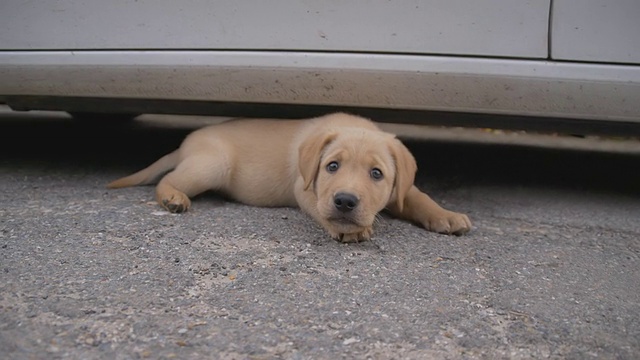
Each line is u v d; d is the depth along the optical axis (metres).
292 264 1.26
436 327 1.12
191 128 2.30
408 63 1.47
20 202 1.49
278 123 1.55
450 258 1.31
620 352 1.09
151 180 1.60
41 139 2.04
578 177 1.84
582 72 1.45
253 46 1.50
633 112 1.46
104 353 1.04
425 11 1.46
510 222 1.50
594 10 1.43
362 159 1.33
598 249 1.39
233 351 1.06
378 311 1.14
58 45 1.54
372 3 1.46
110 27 1.53
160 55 1.52
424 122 1.56
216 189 1.54
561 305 1.19
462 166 1.90
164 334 1.08
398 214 1.46
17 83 1.58
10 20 1.55
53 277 1.19
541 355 1.08
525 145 2.27
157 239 1.32
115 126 2.30
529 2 1.44
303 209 1.43
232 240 1.33
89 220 1.40
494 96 1.48
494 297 1.20
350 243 1.34
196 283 1.19
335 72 1.49
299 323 1.11
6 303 1.12
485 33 1.45
